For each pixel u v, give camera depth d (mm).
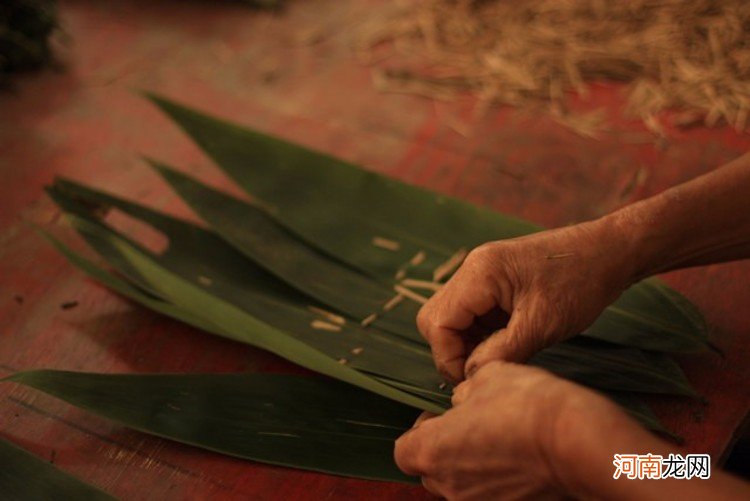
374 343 1241
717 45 1889
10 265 1547
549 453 795
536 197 1618
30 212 1662
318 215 1421
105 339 1396
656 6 2029
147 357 1363
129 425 1144
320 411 1172
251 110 1904
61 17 2271
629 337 1216
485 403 859
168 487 1165
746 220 1100
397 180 1443
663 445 767
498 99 1862
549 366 1185
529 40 2018
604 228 1078
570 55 1944
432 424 923
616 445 754
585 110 1812
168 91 1979
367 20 2164
